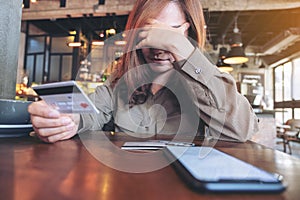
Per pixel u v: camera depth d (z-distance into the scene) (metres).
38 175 0.40
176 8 0.80
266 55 9.74
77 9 5.60
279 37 7.44
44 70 8.25
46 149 0.62
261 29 7.32
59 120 0.69
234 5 5.14
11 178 0.38
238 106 0.90
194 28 0.86
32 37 8.32
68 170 0.43
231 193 0.34
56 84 0.54
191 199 0.32
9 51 1.04
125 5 5.35
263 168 0.49
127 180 0.39
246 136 0.89
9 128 0.77
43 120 0.67
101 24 6.27
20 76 6.76
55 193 0.33
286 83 9.12
